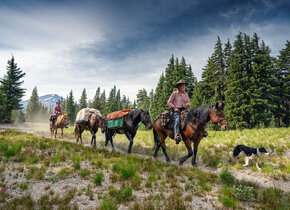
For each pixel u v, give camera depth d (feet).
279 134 40.27
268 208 10.42
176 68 106.93
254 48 84.94
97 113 33.45
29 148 23.06
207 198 11.73
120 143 36.63
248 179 16.51
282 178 16.58
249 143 32.63
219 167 19.95
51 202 10.09
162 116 22.02
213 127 76.18
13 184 12.45
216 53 105.19
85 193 11.78
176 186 13.51
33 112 246.88
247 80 75.92
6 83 127.54
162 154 27.14
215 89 95.55
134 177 14.48
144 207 9.91
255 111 73.05
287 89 90.33
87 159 20.39
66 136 47.62
